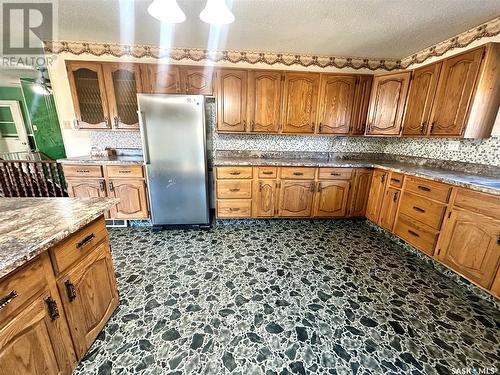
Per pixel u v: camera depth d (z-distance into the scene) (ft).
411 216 7.48
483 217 5.35
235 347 4.25
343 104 9.54
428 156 8.89
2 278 2.42
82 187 8.73
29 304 2.78
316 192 9.64
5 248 2.63
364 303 5.40
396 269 6.78
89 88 8.60
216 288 5.84
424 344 4.35
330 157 11.03
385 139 10.98
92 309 4.09
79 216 3.63
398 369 3.88
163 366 3.86
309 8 6.03
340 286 5.99
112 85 8.54
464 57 6.53
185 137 8.37
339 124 9.73
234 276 6.34
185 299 5.43
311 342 4.38
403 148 10.05
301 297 5.57
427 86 7.81
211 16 4.26
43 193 9.37
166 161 8.50
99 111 8.84
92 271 4.07
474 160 7.24
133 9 6.29
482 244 5.38
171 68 8.62
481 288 5.46
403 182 7.82
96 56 8.91
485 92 6.29
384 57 9.88
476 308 5.27
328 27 7.13
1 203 4.26
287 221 10.31
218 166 9.03
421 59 9.02
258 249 7.82
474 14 6.22
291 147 10.85
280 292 5.74
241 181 9.27
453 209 6.07
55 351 3.24
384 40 8.07
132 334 4.44
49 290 3.09
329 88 9.37
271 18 6.59
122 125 8.94
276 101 9.32
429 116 7.76
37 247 2.70
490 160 6.79
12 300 2.56
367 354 4.15
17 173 8.99
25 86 14.75
